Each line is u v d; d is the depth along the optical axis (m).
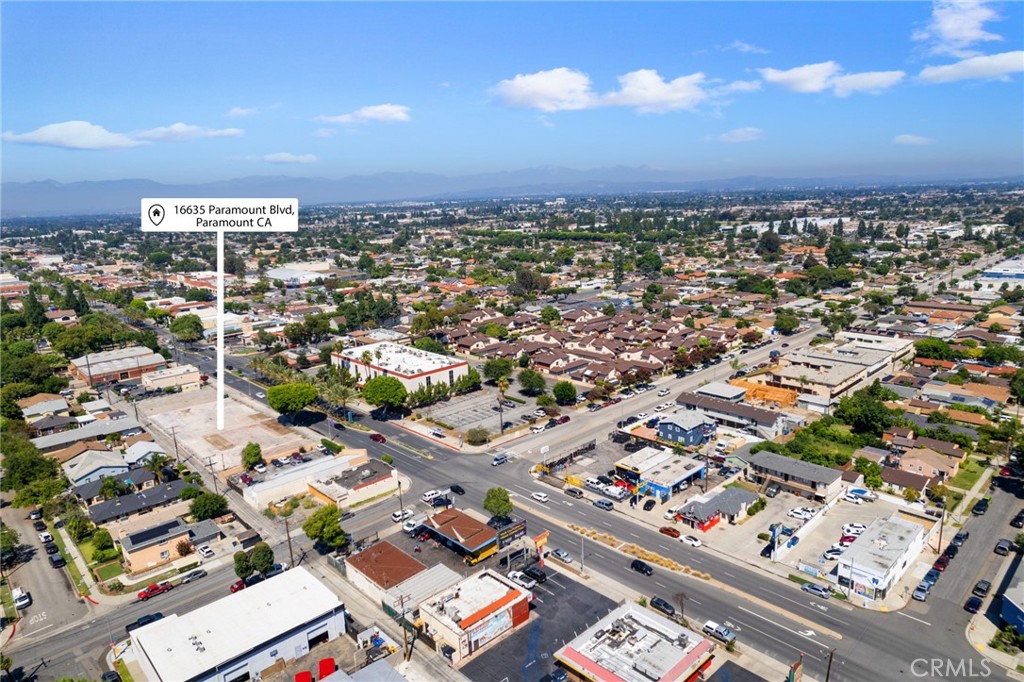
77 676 62.03
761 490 96.00
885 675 58.53
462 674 60.72
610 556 80.19
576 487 98.25
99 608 73.19
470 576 72.56
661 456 103.25
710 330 184.62
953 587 71.00
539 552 78.19
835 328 186.25
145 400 148.50
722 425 122.06
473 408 137.00
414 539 85.69
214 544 85.88
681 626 63.66
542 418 128.88
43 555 85.19
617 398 139.88
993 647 61.44
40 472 101.75
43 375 156.88
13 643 67.50
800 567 75.50
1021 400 126.19
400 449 115.94
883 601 69.00
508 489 99.19
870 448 106.81
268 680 60.84
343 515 92.56
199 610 65.94
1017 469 99.25
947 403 124.94
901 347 160.38
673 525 86.75
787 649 62.34
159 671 57.09
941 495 89.00
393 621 69.25
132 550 79.62
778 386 140.50
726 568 76.44
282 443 117.81
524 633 66.25
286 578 71.50
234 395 151.75
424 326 196.88
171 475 104.88
